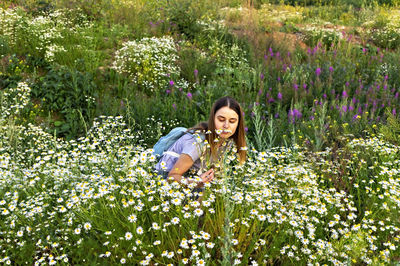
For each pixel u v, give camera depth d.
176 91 6.05
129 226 2.17
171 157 2.79
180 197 2.20
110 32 8.21
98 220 2.31
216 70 7.26
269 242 2.42
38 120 5.10
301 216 2.29
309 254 2.19
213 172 2.46
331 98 5.88
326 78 6.62
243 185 2.65
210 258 2.07
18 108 4.95
